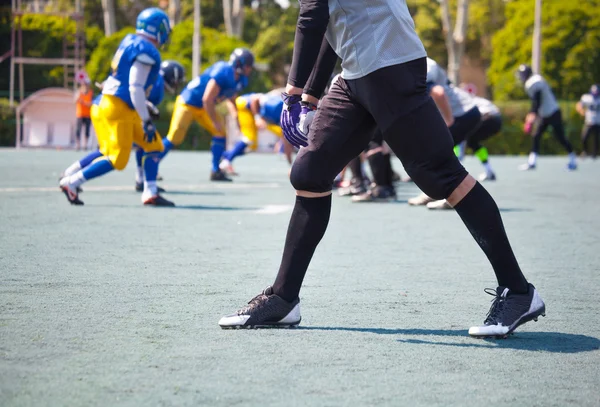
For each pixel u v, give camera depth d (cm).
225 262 900
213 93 2042
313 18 580
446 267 898
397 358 525
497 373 497
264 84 5284
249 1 8119
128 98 1441
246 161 3688
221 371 485
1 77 5897
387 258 960
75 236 1077
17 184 1939
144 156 1518
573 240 1155
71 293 708
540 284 813
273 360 512
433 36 7988
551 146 5244
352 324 621
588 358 535
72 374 472
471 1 8206
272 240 1090
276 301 602
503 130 5191
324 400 435
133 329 586
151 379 466
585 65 6462
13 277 776
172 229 1183
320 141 594
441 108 1577
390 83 572
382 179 1742
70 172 1486
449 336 588
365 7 573
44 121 4369
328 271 862
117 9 7494
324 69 606
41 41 5888
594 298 742
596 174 2948
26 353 514
